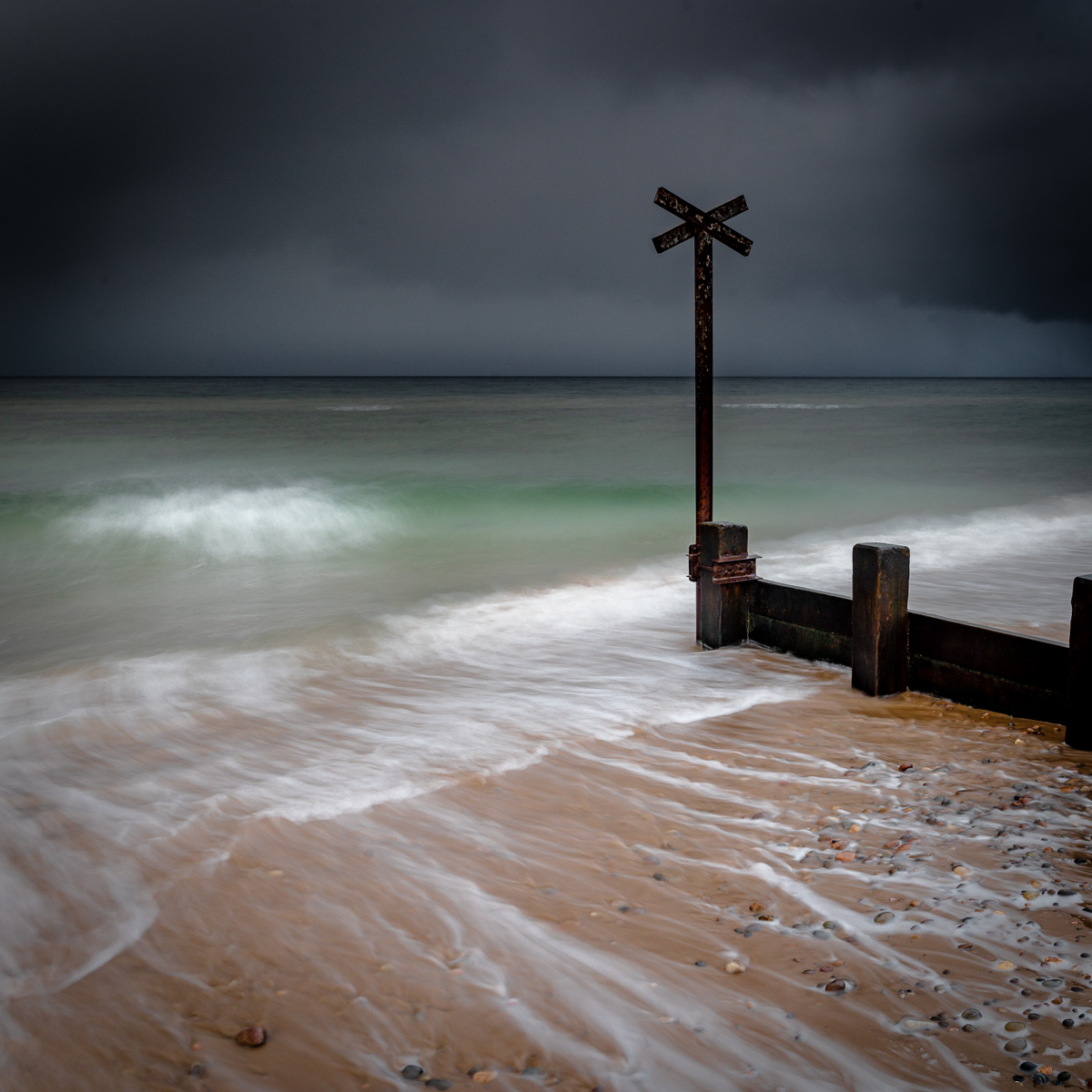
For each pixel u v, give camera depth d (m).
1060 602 9.62
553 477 23.84
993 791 4.74
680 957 3.27
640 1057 2.73
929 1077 2.62
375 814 4.62
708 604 7.73
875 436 36.62
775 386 146.75
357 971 3.21
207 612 10.10
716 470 25.17
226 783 5.08
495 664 7.68
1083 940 3.33
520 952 3.32
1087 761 5.10
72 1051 2.78
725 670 7.11
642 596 10.38
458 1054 2.76
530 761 5.36
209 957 3.31
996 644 5.81
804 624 7.17
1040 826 4.31
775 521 17.02
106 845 4.25
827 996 3.02
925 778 4.94
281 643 8.59
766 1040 2.80
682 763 5.29
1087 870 3.87
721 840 4.25
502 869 3.99
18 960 3.30
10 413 52.12
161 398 78.81
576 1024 2.90
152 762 5.46
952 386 145.62
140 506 17.02
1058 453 29.25
